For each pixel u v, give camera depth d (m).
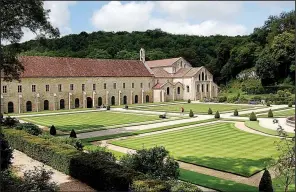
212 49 142.00
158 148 17.83
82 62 80.88
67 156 18.88
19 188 13.70
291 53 99.62
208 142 30.45
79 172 17.72
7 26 28.94
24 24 30.00
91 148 27.42
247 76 113.94
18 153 24.22
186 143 30.12
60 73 74.19
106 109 70.62
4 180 14.37
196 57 129.00
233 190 17.08
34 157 22.44
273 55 102.12
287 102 78.56
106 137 33.72
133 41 138.88
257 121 45.19
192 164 22.69
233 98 87.50
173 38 147.25
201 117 52.19
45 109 72.00
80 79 77.19
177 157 24.61
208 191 17.03
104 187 15.48
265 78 104.81
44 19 30.55
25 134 25.45
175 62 101.94
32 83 69.56
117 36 139.25
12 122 32.75
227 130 37.66
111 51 126.62
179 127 40.94
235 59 118.38
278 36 102.56
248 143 29.64
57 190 14.76
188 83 97.38
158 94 92.06
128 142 31.03
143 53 96.25
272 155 24.66
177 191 13.22
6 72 34.34
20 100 67.56
